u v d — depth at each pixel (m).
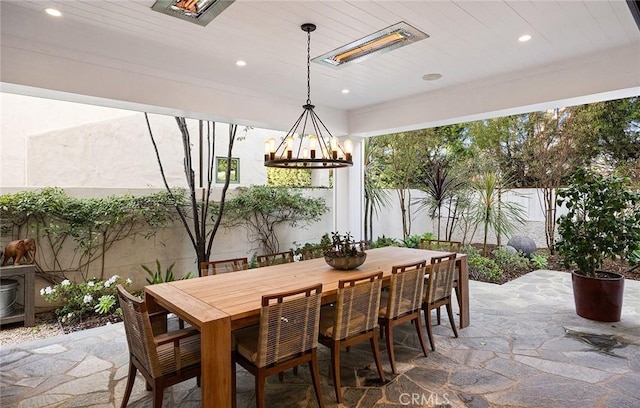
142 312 1.82
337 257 2.99
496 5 2.49
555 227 6.63
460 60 3.50
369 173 6.76
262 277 2.79
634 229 3.54
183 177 6.11
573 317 3.81
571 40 3.07
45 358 2.91
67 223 4.17
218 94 4.11
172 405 2.24
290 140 3.29
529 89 3.81
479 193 6.45
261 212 5.79
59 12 2.51
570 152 6.43
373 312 2.48
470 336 3.31
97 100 3.39
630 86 3.20
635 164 5.91
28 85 2.90
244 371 2.72
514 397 2.29
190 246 5.16
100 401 2.29
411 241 6.53
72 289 3.95
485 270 5.70
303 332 2.09
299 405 2.23
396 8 2.51
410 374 2.60
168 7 2.46
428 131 7.16
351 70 3.75
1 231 3.80
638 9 1.59
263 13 2.55
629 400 2.25
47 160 5.04
